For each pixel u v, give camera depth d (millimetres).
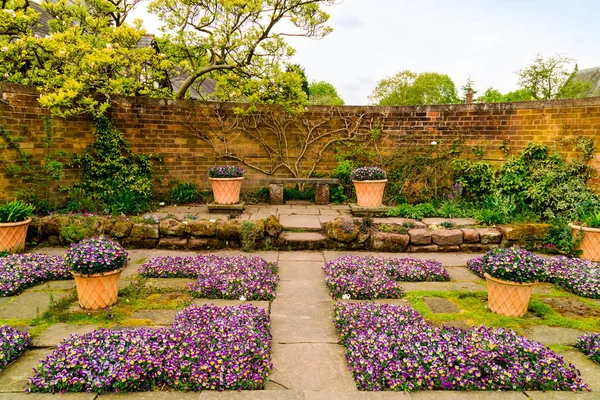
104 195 7145
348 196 8688
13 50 6918
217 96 11086
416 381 2570
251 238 5730
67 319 3469
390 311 3533
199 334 2939
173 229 5773
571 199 6668
